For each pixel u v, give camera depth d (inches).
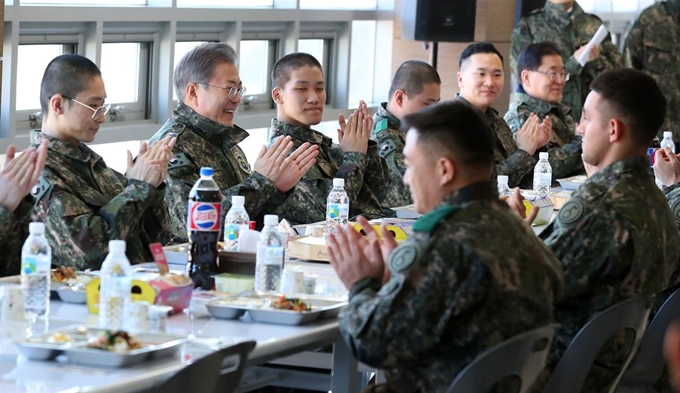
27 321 126.9
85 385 104.3
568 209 142.6
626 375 163.6
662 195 150.1
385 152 246.5
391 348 113.7
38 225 131.9
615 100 146.3
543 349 116.2
